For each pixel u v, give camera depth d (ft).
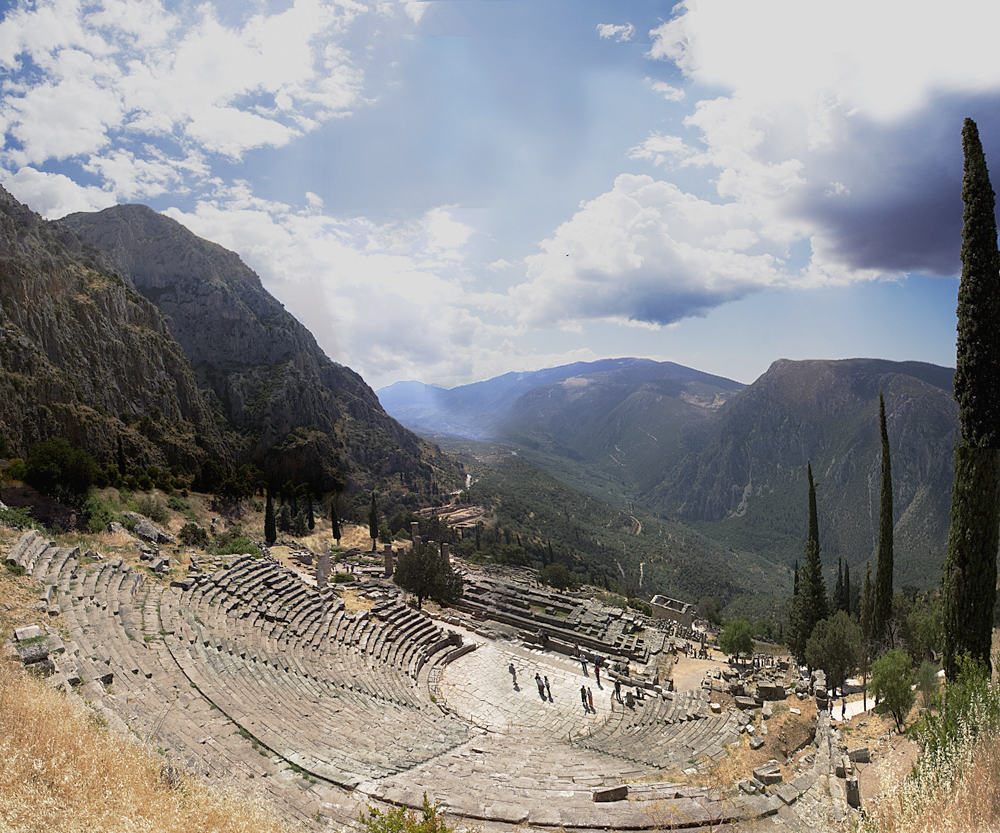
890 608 104.06
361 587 136.67
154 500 202.80
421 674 98.58
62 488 134.51
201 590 83.87
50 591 60.34
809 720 67.31
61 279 292.20
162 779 27.68
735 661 141.90
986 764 29.40
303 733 49.67
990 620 62.44
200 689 51.52
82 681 43.04
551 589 232.32
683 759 56.54
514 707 88.58
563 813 36.73
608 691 97.45
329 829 30.73
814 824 36.86
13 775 23.41
